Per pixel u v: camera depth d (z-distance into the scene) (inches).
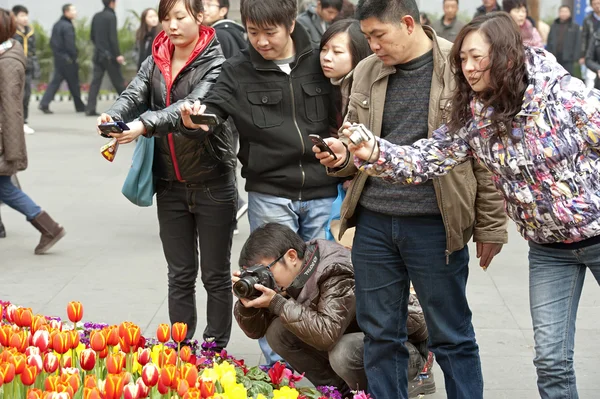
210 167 336.2
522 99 234.7
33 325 253.0
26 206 530.9
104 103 1498.5
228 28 484.4
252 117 326.3
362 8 265.4
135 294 457.4
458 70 243.1
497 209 279.1
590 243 250.4
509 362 367.9
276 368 271.1
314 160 331.6
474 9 1228.5
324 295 299.3
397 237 280.1
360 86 284.2
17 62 517.7
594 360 367.2
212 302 354.3
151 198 344.2
